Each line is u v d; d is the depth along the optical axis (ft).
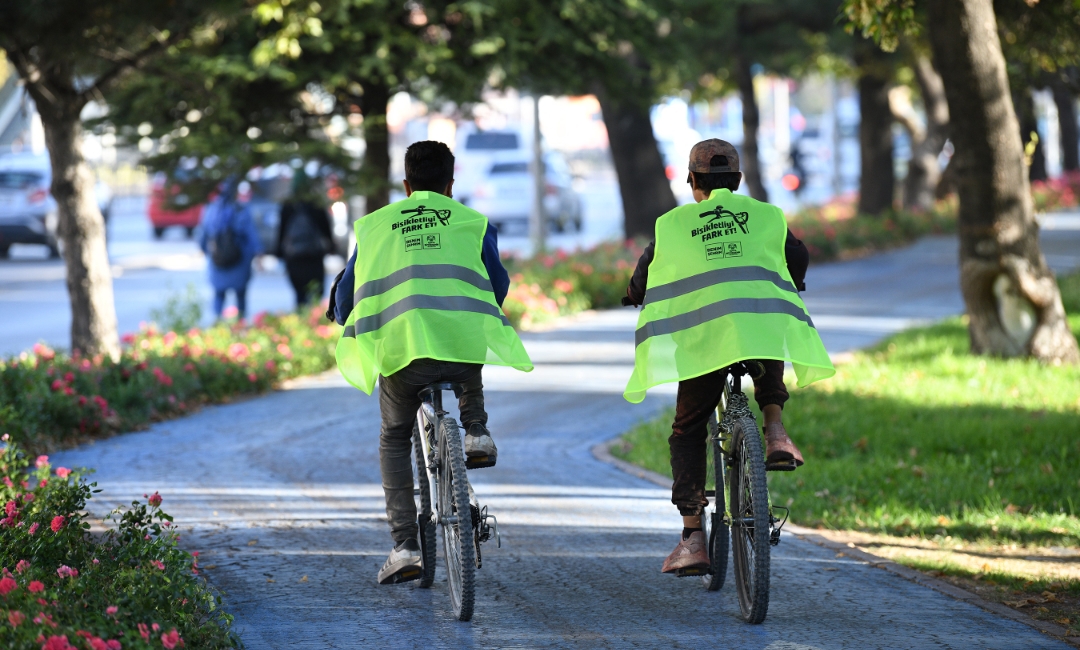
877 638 62.44
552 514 87.76
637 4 188.85
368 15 174.29
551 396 135.44
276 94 184.75
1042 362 140.77
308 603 67.26
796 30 340.18
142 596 53.98
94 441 110.93
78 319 133.80
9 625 46.57
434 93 192.34
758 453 62.28
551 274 213.66
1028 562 77.10
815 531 84.89
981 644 61.62
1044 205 426.51
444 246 63.31
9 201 331.77
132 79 173.78
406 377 63.31
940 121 376.48
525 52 183.93
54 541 61.00
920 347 152.97
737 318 60.39
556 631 63.31
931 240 335.88
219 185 178.60
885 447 106.63
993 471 98.48
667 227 63.87
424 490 69.46
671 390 139.74
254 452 107.04
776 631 63.52
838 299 218.59
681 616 66.03
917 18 139.03
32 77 126.93
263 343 149.38
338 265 315.17
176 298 170.09
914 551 79.66
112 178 602.85
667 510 89.15
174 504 88.58
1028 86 159.74
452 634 62.59
